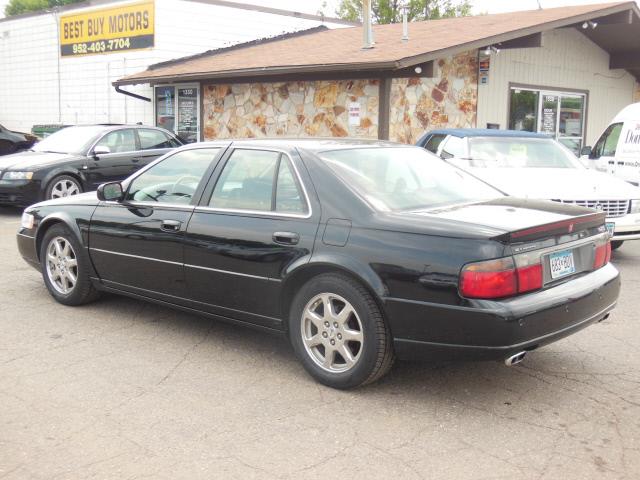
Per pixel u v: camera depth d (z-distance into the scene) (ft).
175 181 17.03
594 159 35.83
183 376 14.64
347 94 44.78
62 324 18.20
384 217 13.25
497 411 12.87
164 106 59.16
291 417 12.60
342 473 10.59
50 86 69.67
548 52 52.42
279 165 15.12
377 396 13.57
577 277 13.64
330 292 13.57
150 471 10.66
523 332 12.00
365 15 44.98
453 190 15.56
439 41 43.11
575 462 10.92
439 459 11.03
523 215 13.48
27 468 10.75
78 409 12.93
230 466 10.82
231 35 63.46
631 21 48.39
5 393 13.66
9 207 42.83
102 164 38.19
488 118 48.78
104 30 62.85
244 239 14.87
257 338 17.20
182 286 16.40
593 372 14.85
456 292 12.09
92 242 18.54
